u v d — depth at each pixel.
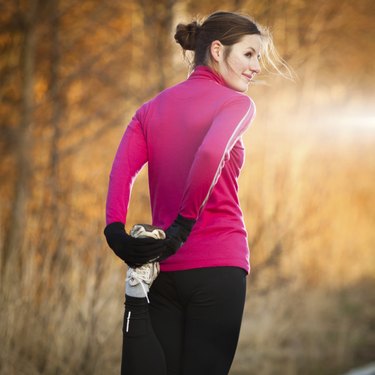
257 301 20.91
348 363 18.89
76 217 17.77
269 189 23.17
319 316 21.34
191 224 6.21
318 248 24.80
